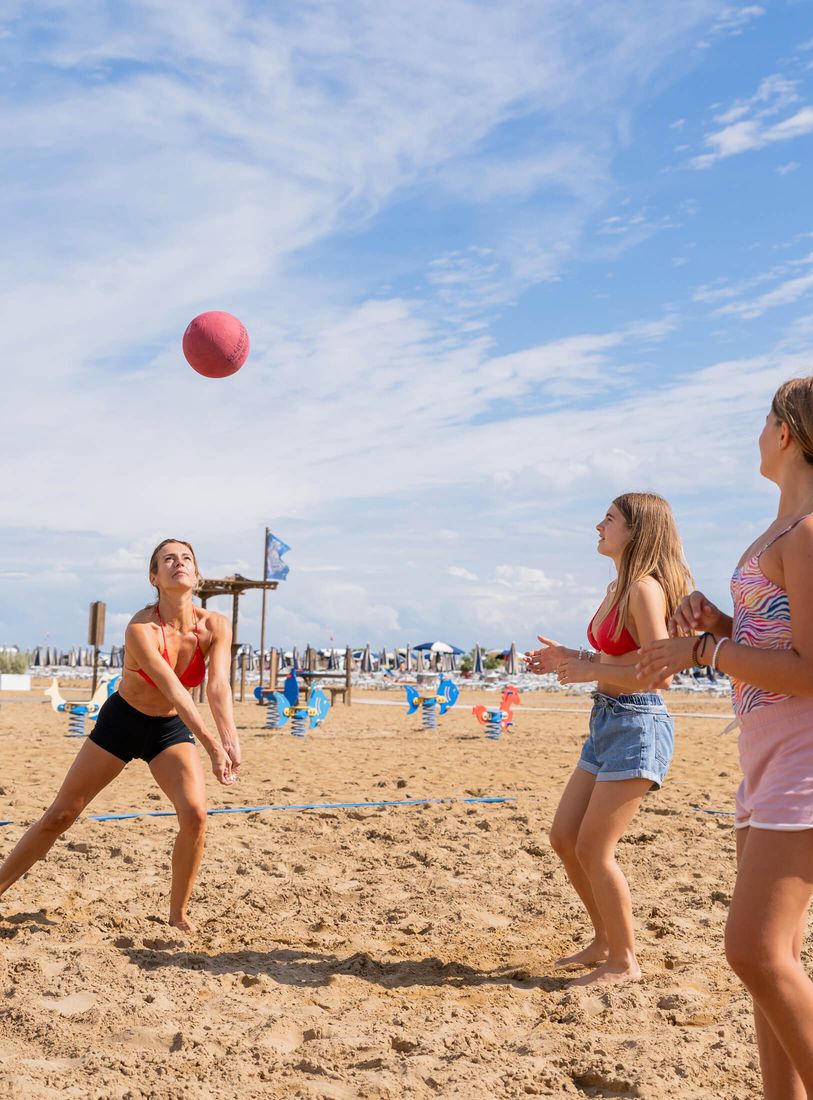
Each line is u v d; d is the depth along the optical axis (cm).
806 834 236
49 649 5966
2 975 392
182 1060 315
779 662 239
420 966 430
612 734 410
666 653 257
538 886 574
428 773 1099
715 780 1049
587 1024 358
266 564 2581
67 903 516
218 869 600
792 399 259
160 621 463
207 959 427
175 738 470
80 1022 344
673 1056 323
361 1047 328
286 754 1298
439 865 622
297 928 491
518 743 1521
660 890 570
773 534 259
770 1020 234
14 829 693
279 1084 300
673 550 414
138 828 708
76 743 1395
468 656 5588
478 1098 291
